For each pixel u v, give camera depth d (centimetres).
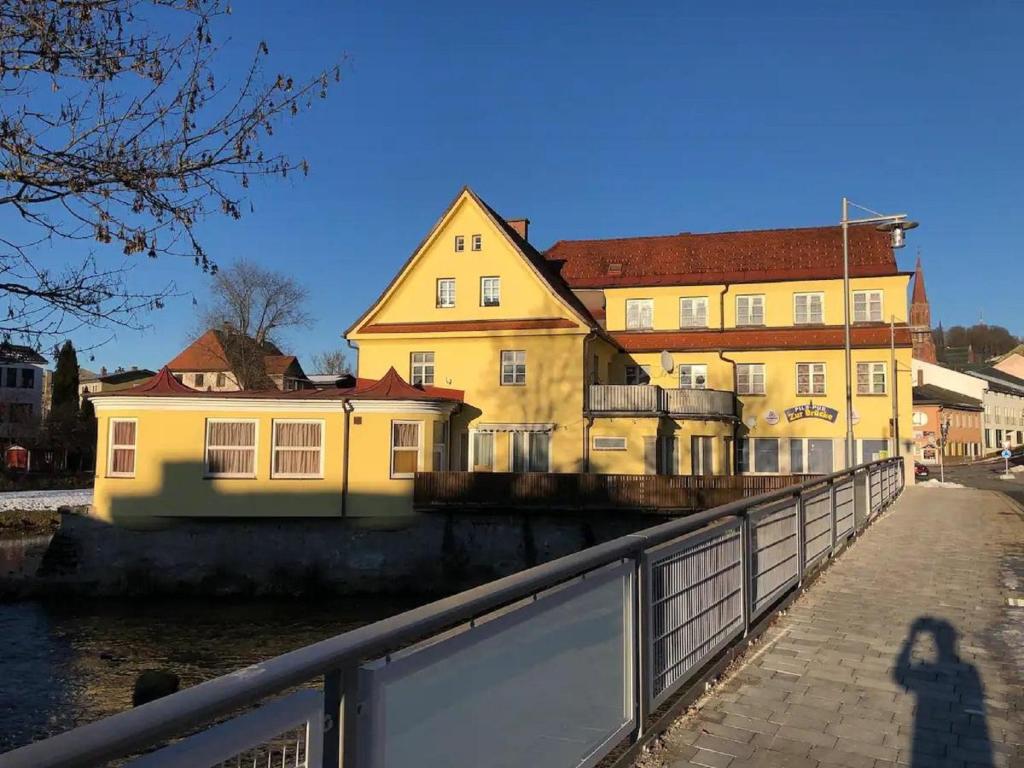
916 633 691
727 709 502
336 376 3250
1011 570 1007
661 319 3750
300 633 1955
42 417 5631
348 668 214
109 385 8456
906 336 3416
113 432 2333
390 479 2356
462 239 3266
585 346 3058
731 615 597
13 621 2067
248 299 5259
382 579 2344
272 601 2288
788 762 423
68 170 582
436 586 2350
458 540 2383
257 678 181
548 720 324
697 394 3175
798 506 855
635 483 2347
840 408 3419
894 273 3475
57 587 2289
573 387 3031
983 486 3550
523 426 3053
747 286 3659
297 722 199
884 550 1184
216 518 2322
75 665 1662
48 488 4897
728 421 3241
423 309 3278
